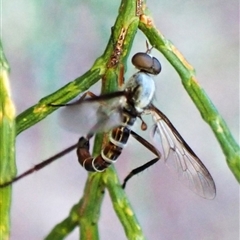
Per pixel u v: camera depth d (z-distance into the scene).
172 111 0.14
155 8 0.14
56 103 0.09
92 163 0.09
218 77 0.14
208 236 0.14
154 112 0.10
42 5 0.13
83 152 0.10
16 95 0.13
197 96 0.09
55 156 0.10
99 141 0.10
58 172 0.14
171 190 0.14
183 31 0.14
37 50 0.14
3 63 0.08
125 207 0.09
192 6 0.14
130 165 0.14
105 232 0.14
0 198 0.08
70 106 0.09
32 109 0.09
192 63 0.14
